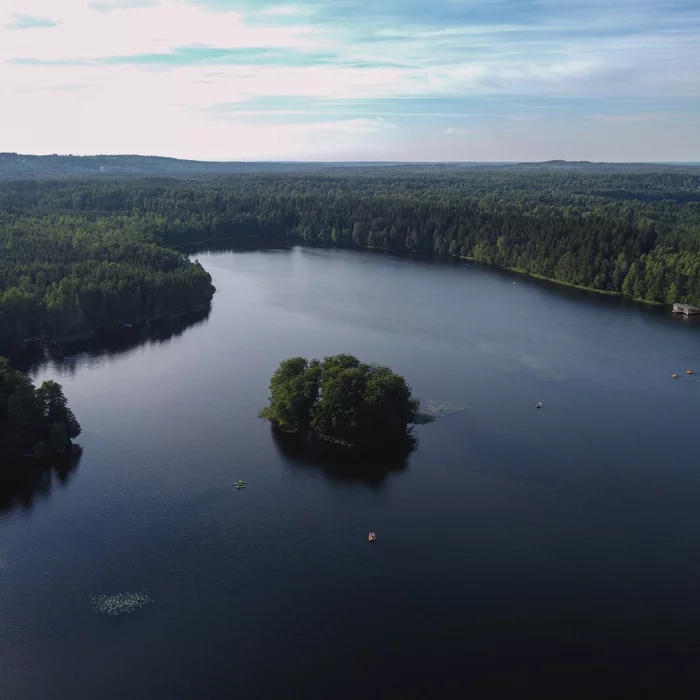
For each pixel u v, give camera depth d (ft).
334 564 359.25
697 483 441.27
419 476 445.78
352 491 426.92
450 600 335.06
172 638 310.04
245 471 448.24
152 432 500.74
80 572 350.64
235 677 290.56
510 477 444.96
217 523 392.47
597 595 339.57
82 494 419.95
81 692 281.33
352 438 482.28
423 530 388.16
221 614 324.60
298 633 314.35
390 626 318.86
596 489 432.25
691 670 297.74
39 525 388.98
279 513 403.13
